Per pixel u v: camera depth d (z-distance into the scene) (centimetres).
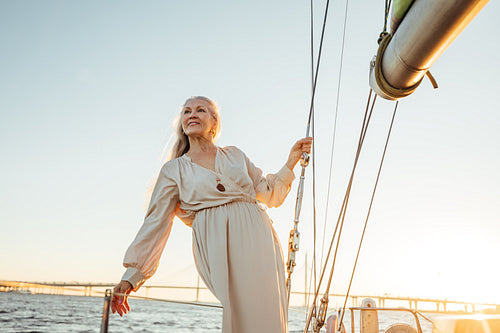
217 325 165
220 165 195
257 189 211
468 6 90
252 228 180
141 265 179
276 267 179
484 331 72
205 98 220
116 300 167
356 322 287
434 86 132
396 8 113
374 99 218
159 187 196
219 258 170
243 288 168
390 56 125
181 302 135
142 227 189
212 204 184
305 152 212
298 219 205
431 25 99
